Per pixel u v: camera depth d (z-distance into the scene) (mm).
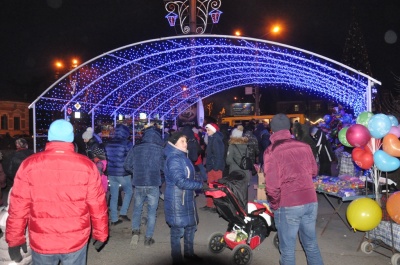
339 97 19578
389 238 5867
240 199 5848
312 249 4707
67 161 3463
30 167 3414
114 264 5961
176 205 5379
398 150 5707
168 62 16766
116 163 8055
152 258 6215
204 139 15961
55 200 3404
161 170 6742
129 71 17062
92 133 8938
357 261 5906
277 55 14961
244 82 24781
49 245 3387
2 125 41031
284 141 4590
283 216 4535
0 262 4500
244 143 8555
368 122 6078
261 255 6281
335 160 11227
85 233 3527
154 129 6941
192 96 24172
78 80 16703
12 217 3381
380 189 6715
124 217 8438
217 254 6301
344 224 7988
